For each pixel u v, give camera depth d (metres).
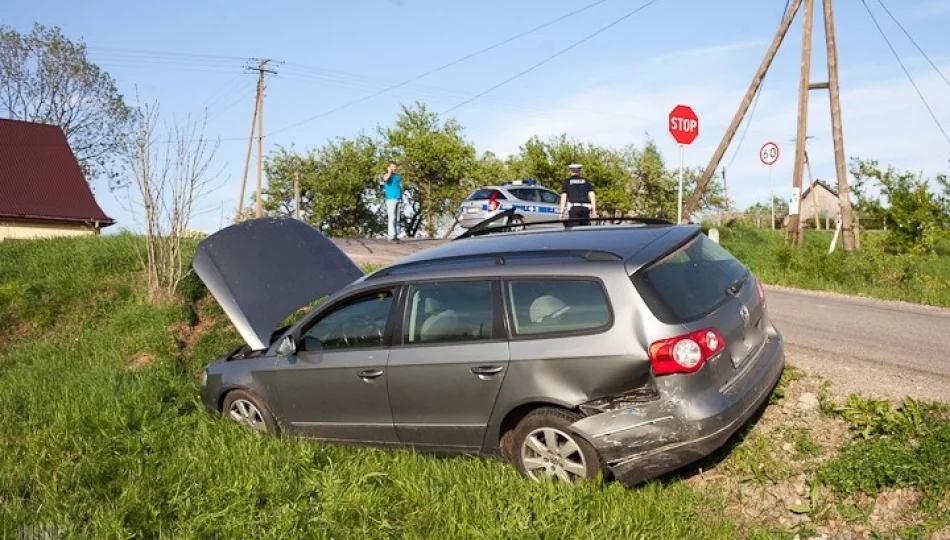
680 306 4.85
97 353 9.26
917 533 4.29
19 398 7.80
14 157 33.53
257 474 5.54
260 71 46.75
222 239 7.80
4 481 5.83
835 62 18.38
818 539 4.43
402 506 5.03
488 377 5.18
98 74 50.88
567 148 34.38
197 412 7.16
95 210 33.69
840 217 18.45
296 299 7.65
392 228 19.22
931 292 11.65
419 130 40.03
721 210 34.97
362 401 5.84
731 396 4.82
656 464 4.73
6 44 48.81
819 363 6.73
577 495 4.70
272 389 6.41
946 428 4.88
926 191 15.99
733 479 5.11
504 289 5.27
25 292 11.32
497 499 4.83
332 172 40.81
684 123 14.16
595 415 4.80
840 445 5.21
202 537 4.81
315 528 4.80
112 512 5.08
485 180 39.47
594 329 4.88
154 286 10.69
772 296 11.58
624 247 5.16
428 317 5.57
